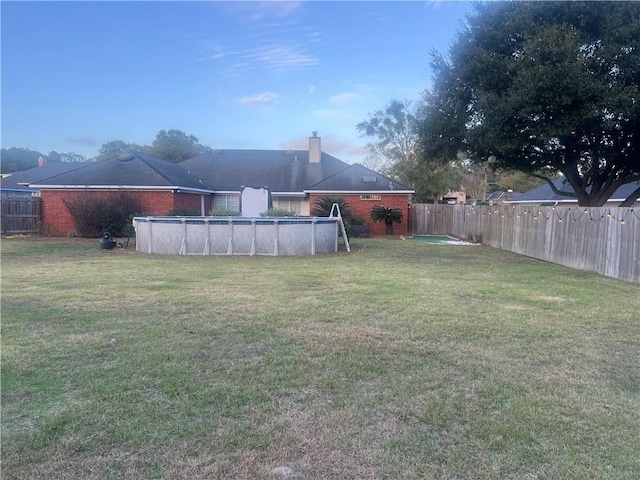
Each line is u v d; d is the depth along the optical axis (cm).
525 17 1162
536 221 1209
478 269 956
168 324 471
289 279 780
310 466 221
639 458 229
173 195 1839
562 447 240
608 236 880
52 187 1802
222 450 234
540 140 1230
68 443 237
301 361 364
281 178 2467
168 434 249
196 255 1195
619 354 392
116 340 413
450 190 3816
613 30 1050
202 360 363
